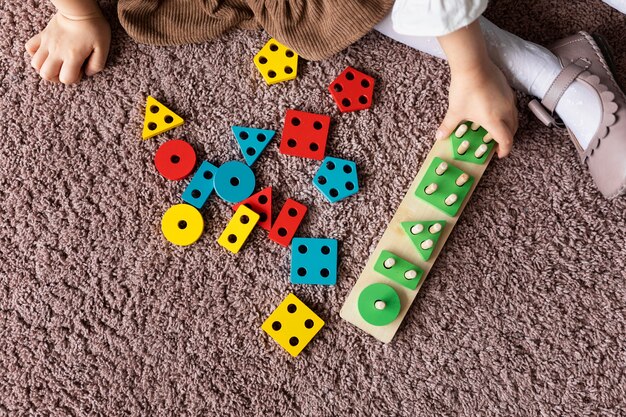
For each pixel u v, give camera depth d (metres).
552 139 0.81
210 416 0.79
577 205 0.80
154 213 0.82
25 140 0.83
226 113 0.83
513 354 0.78
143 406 0.79
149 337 0.80
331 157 0.81
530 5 0.83
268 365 0.79
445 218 0.79
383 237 0.79
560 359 0.78
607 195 0.77
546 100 0.78
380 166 0.82
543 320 0.79
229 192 0.80
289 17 0.77
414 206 0.79
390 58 0.83
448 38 0.70
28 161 0.83
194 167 0.82
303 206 0.80
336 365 0.79
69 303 0.81
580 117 0.77
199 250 0.81
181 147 0.82
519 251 0.80
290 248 0.81
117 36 0.84
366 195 0.81
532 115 0.81
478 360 0.79
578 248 0.80
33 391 0.80
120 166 0.83
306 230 0.81
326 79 0.83
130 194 0.82
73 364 0.80
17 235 0.82
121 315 0.80
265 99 0.83
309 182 0.82
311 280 0.79
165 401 0.79
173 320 0.80
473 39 0.71
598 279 0.79
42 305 0.81
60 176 0.83
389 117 0.82
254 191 0.81
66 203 0.82
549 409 0.77
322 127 0.81
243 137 0.81
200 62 0.84
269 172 0.82
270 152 0.82
